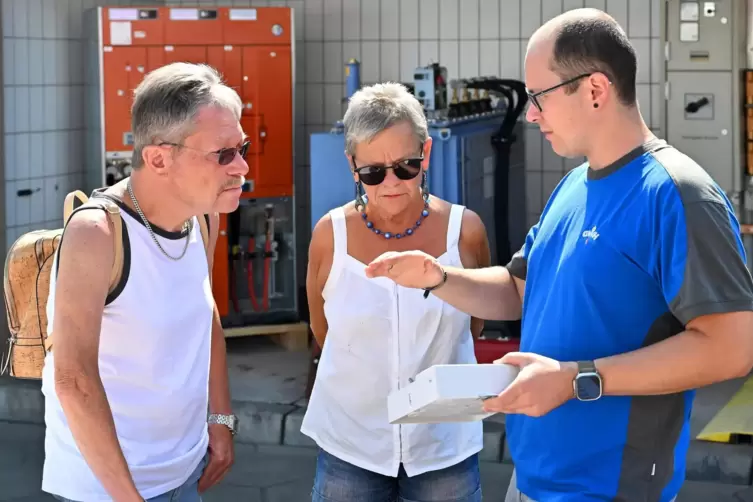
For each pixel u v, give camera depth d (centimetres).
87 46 723
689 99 674
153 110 236
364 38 796
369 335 288
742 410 562
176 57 689
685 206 206
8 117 676
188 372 254
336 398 292
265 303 719
